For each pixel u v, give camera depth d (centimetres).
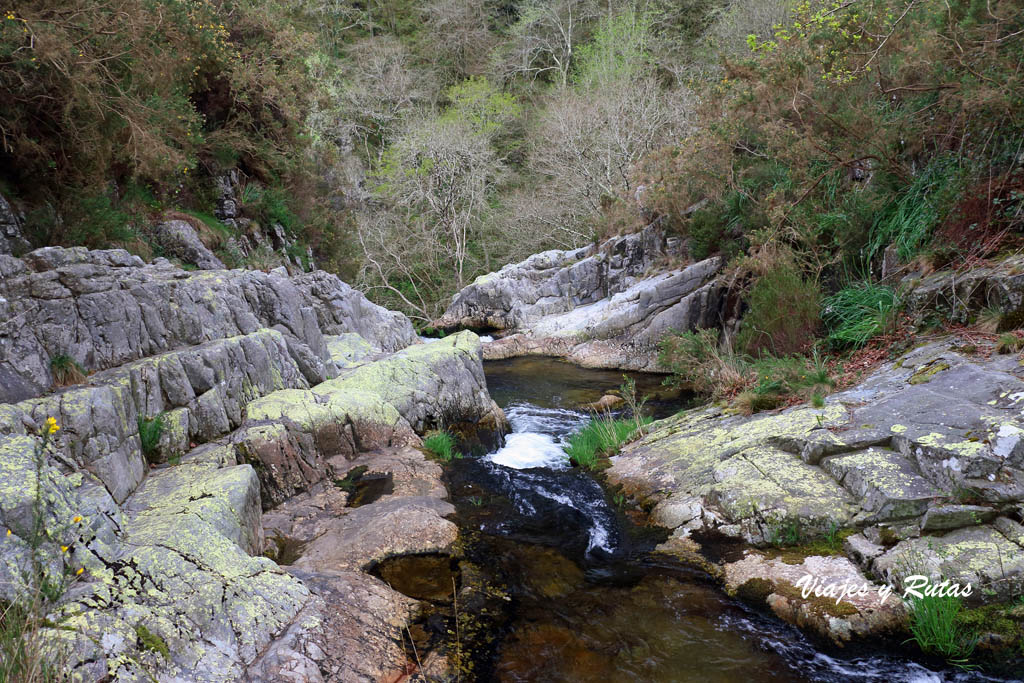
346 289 1128
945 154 947
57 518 366
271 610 396
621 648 419
